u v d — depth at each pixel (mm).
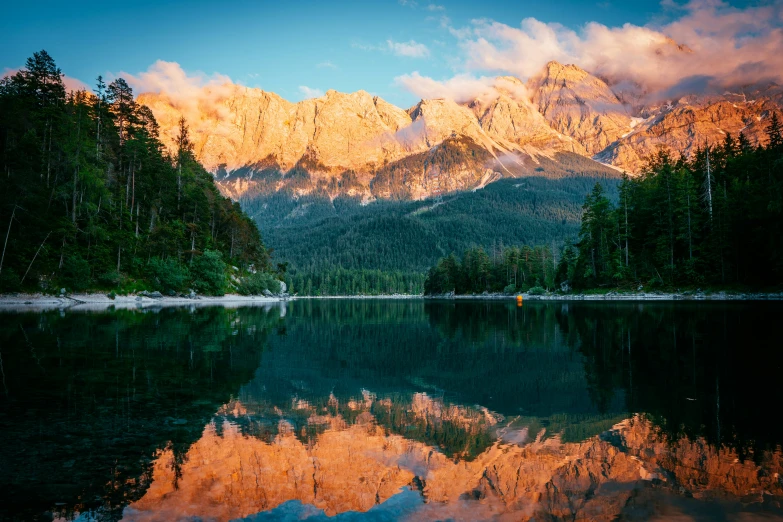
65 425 9430
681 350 19109
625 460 7621
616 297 70250
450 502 6113
